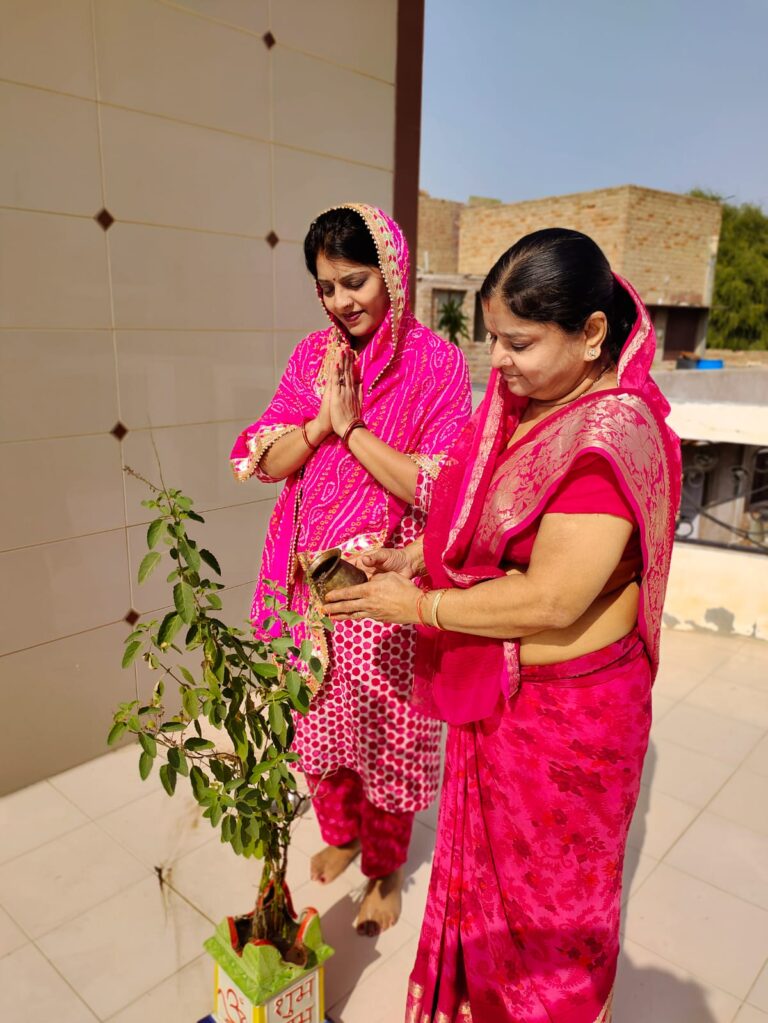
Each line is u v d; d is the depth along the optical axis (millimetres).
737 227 29672
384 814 1943
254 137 2648
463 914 1534
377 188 3090
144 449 2578
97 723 2633
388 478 1692
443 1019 1608
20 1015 1712
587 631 1279
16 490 2307
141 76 2336
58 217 2246
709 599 3779
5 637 2369
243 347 2789
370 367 1724
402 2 3002
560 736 1312
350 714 1883
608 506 1146
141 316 2484
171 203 2484
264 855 1521
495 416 1342
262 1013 1514
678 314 21438
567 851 1365
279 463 1852
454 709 1402
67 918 1981
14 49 2078
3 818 2357
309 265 1693
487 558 1330
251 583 3033
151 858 2199
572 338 1160
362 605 1395
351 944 1920
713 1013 1765
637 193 18953
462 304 16578
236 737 1441
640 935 1981
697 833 2373
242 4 2520
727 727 2977
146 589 2670
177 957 1867
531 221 20422
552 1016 1469
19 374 2252
